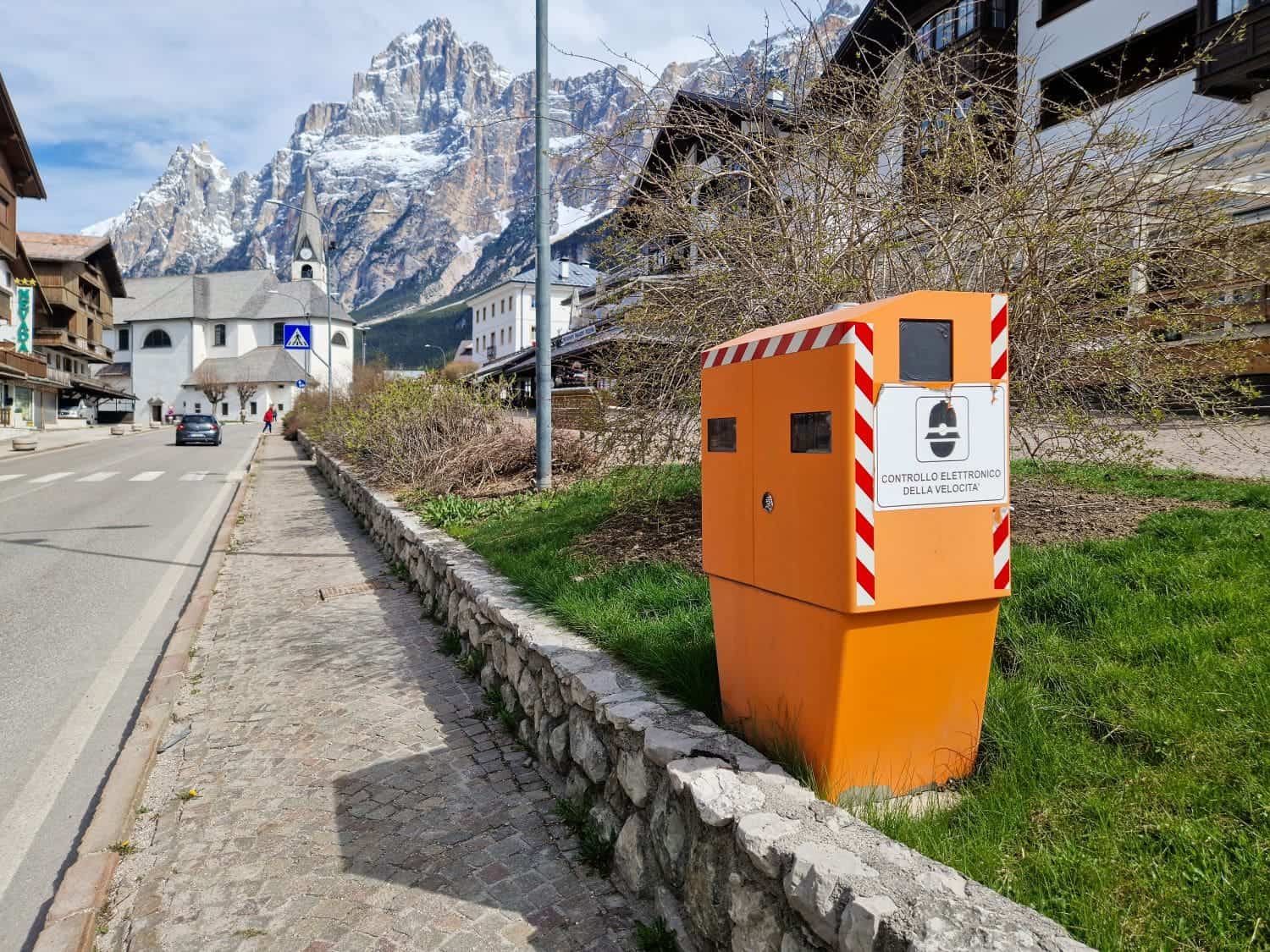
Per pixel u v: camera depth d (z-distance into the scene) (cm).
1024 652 341
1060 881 215
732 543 305
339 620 689
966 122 497
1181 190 503
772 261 536
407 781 388
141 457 2953
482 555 642
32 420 4509
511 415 1304
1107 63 1648
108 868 328
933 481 255
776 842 214
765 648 288
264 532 1224
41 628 716
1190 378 514
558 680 377
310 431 3000
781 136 544
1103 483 663
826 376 252
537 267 890
